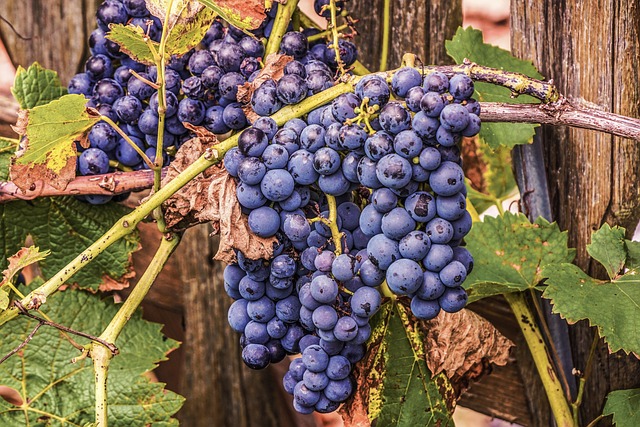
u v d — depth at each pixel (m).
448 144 0.61
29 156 0.69
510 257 0.80
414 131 0.61
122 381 0.79
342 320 0.65
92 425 0.68
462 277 0.62
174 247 0.72
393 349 0.77
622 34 0.76
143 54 0.70
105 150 0.73
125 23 0.74
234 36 0.72
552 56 0.79
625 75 0.77
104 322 0.80
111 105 0.73
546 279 0.79
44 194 0.75
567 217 0.81
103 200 0.76
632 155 0.78
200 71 0.70
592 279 0.76
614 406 0.78
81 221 0.79
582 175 0.80
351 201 0.67
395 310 0.77
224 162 0.65
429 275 0.63
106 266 0.80
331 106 0.64
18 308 0.67
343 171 0.63
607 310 0.73
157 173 0.69
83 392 0.79
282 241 0.66
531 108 0.67
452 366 0.76
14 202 0.78
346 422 0.70
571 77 0.78
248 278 0.68
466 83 0.61
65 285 0.80
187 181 0.67
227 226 0.65
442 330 0.76
